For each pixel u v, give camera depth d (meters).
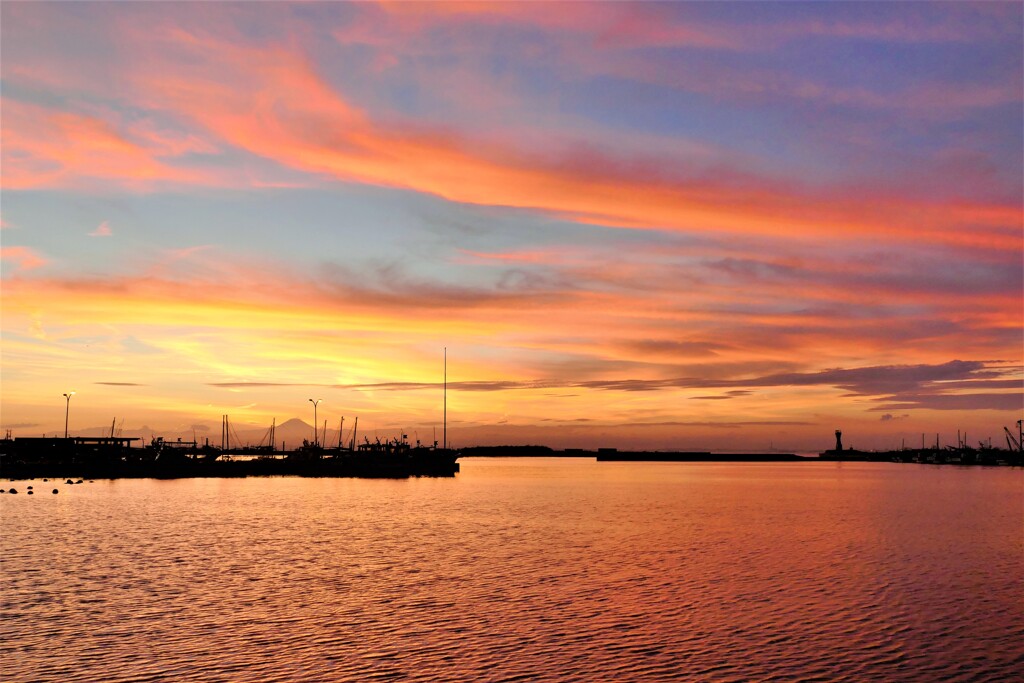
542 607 48.41
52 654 38.19
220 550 71.06
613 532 88.44
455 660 37.75
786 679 35.50
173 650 38.91
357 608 47.75
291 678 35.09
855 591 53.97
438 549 72.88
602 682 34.97
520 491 166.25
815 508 125.19
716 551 73.00
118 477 198.88
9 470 190.75
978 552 73.44
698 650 39.62
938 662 38.03
